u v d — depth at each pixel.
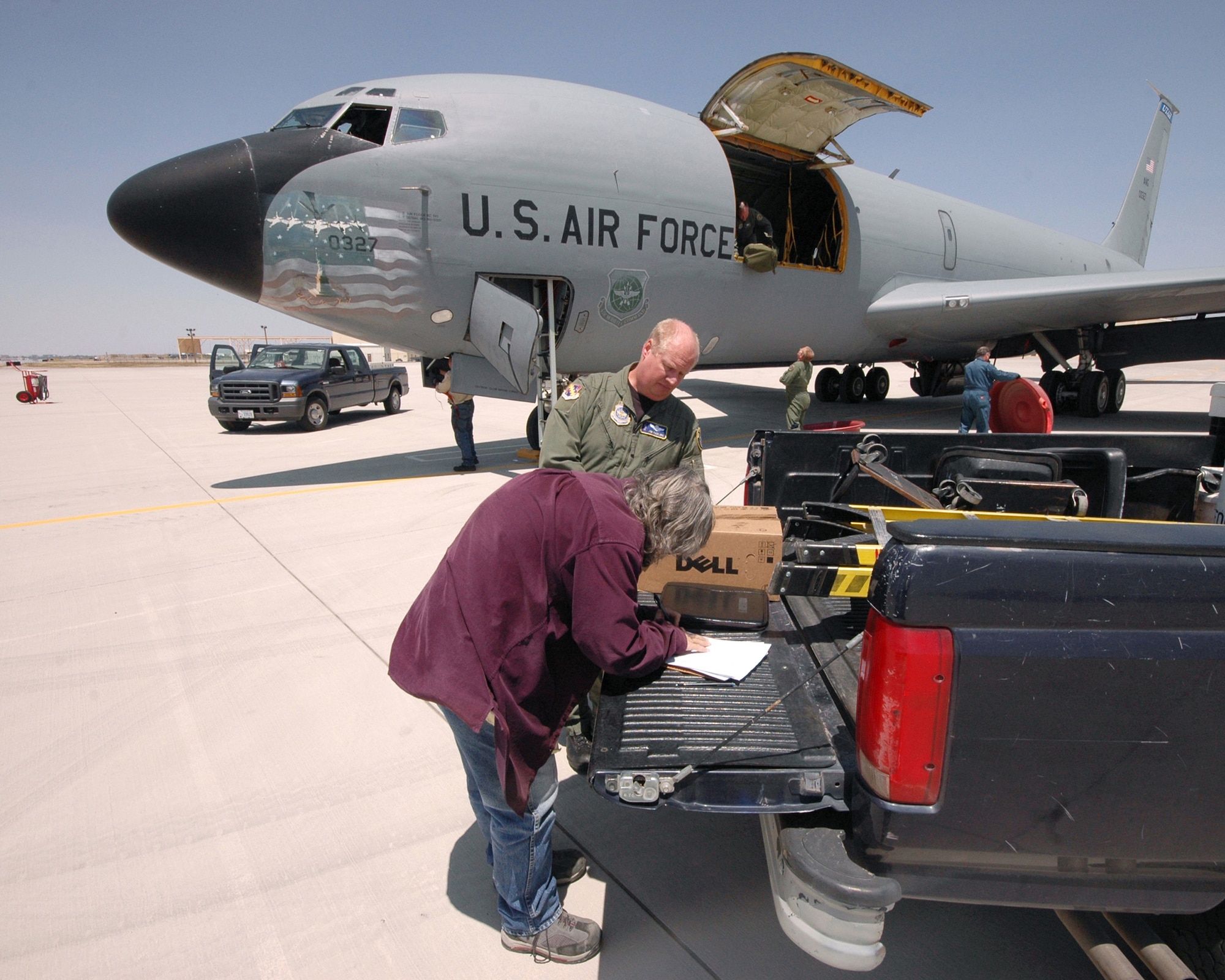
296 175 6.30
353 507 6.76
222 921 2.05
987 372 8.86
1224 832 1.32
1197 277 9.38
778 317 9.84
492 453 9.61
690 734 1.55
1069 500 2.46
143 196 6.16
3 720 3.12
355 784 2.69
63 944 1.98
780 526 2.54
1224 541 1.26
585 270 7.50
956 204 13.06
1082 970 1.86
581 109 7.38
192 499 7.19
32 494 7.49
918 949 1.93
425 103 6.72
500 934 2.01
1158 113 18.84
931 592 1.22
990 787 1.29
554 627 1.59
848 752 1.50
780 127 9.49
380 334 7.27
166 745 2.94
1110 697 1.25
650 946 1.96
